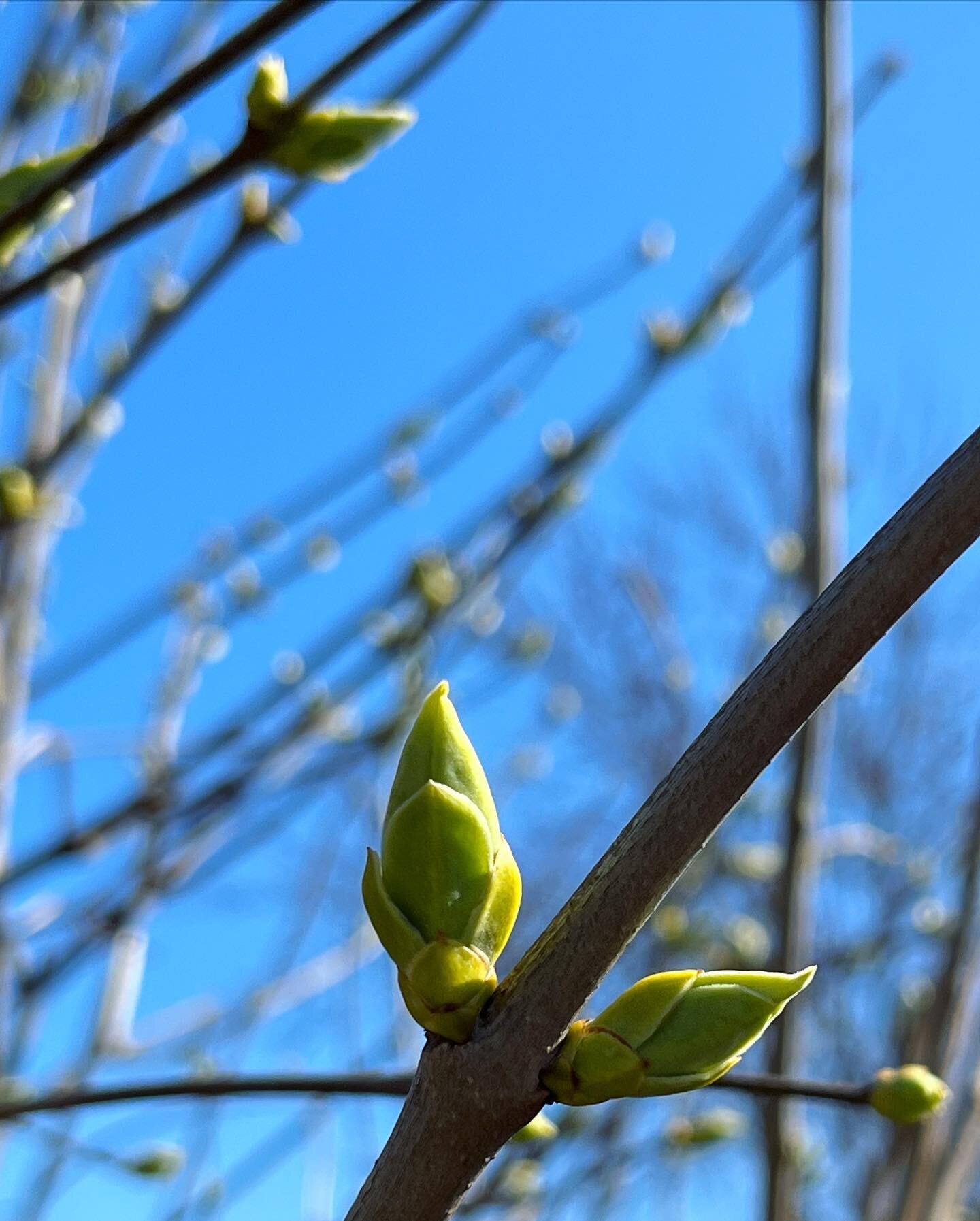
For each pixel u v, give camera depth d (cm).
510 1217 37
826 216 26
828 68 25
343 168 17
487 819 14
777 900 26
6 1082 36
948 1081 28
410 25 17
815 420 25
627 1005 14
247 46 16
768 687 14
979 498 14
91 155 17
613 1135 41
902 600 14
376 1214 14
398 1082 21
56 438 37
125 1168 25
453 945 14
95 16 38
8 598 37
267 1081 22
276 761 39
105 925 37
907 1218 27
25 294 18
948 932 29
